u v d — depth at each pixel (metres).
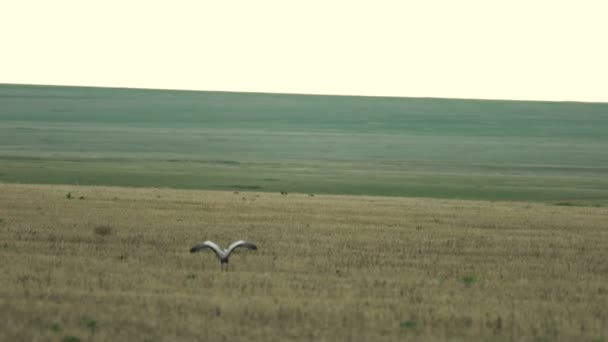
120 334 50.56
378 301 61.31
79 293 61.12
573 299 64.62
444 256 84.56
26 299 59.12
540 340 52.25
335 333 52.28
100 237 91.56
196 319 54.28
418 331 53.66
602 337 53.25
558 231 110.44
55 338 49.34
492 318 57.22
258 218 116.19
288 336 51.25
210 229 102.06
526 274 75.19
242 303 59.12
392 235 100.75
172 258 78.44
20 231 94.38
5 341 48.44
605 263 82.69
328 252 84.75
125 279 67.00
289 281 68.00
